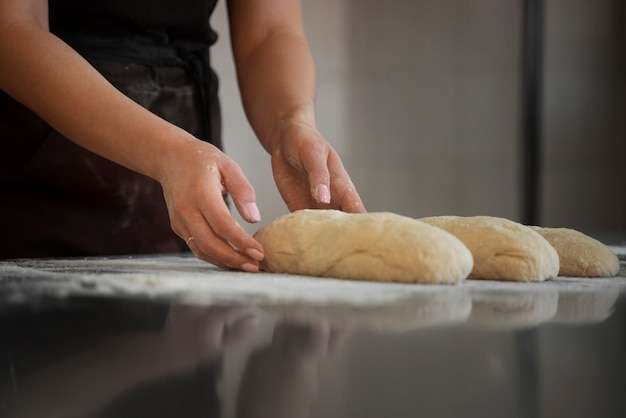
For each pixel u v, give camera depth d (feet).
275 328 1.43
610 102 11.17
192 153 2.89
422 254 2.36
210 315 1.60
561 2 11.06
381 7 11.37
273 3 4.67
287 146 3.58
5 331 1.37
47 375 1.05
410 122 11.48
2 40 3.23
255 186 11.12
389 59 11.44
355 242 2.51
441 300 1.92
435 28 11.31
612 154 11.21
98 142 3.14
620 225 11.27
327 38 11.43
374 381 1.02
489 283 2.47
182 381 1.01
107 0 4.21
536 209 11.11
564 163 11.26
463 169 11.43
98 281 2.23
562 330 1.43
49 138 4.12
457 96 11.35
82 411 0.90
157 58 4.46
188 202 2.81
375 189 11.64
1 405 0.92
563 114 11.21
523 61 11.03
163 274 2.61
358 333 1.37
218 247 2.75
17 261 3.42
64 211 4.22
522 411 0.91
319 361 1.13
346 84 11.51
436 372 1.06
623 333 1.40
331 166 3.50
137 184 4.40
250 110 4.31
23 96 3.26
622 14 11.03
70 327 1.43
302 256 2.66
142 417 0.89
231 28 4.80
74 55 3.25
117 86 4.29
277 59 4.33
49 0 4.12
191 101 4.65
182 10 4.51
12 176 4.12
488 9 11.18
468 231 2.80
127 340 1.29
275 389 0.98
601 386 1.01
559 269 2.95
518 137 11.24
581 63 11.13
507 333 1.38
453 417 0.89
